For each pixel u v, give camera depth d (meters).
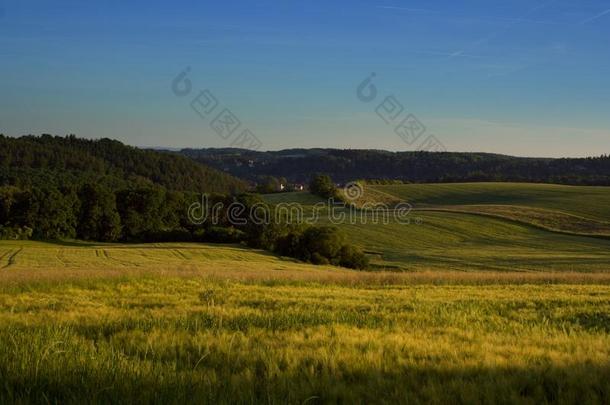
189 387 5.45
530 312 13.44
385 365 6.51
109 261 46.56
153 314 11.12
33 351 6.65
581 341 8.28
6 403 4.98
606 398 5.36
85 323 9.95
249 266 44.25
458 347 7.69
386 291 19.52
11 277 19.80
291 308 12.38
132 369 6.03
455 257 58.81
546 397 5.52
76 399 5.06
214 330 8.98
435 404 5.23
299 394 5.38
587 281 25.34
